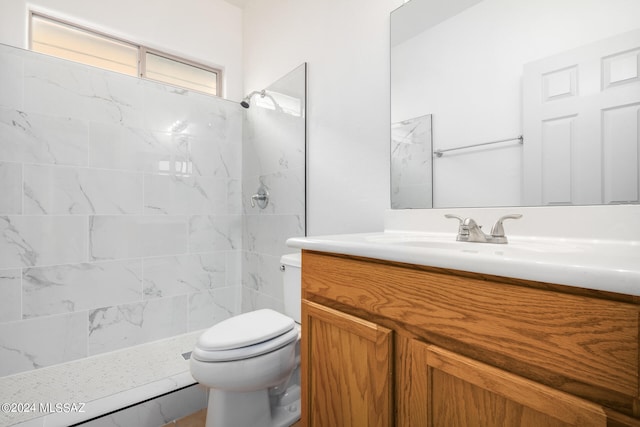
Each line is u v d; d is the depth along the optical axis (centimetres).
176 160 200
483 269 50
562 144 87
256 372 106
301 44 175
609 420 41
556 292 45
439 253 56
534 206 92
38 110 158
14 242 152
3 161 150
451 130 111
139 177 186
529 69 93
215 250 216
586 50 83
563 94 87
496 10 100
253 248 214
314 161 165
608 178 80
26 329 154
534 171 92
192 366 106
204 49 217
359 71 142
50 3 164
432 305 60
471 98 106
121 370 155
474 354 55
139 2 192
